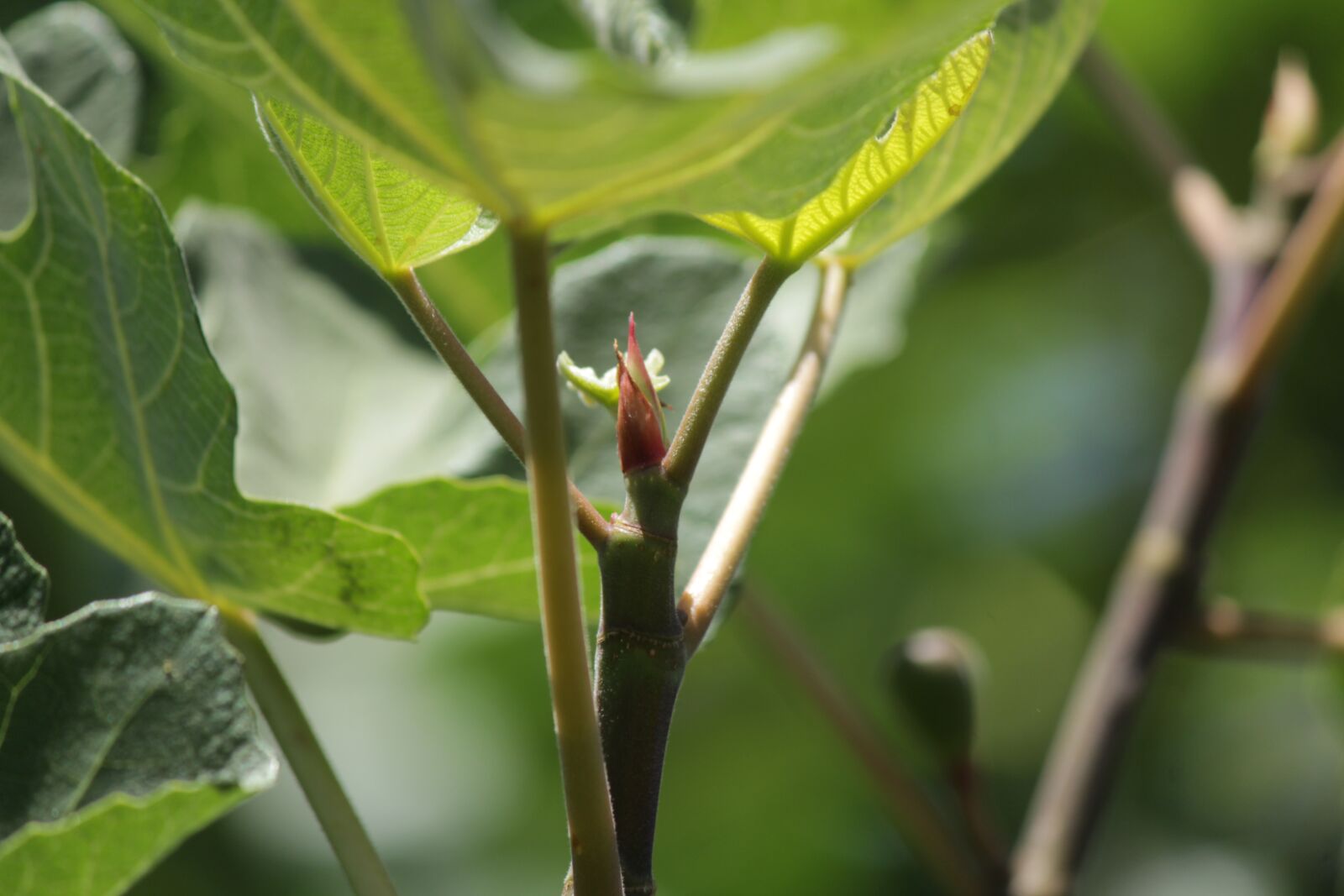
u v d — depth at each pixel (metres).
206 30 0.57
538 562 0.57
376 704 1.81
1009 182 1.35
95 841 0.61
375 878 0.66
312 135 0.60
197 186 0.97
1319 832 1.56
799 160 0.57
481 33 0.53
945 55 0.58
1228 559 1.56
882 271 1.02
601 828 0.58
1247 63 1.40
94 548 0.94
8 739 0.63
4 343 0.66
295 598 0.67
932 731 0.85
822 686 0.90
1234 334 0.98
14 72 0.64
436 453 0.83
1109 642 0.95
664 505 0.60
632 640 0.60
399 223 0.61
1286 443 1.53
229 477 0.65
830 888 1.56
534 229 0.57
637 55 0.55
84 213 0.65
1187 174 1.04
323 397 0.86
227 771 0.62
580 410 0.77
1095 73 1.04
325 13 0.55
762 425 0.74
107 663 0.63
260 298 0.87
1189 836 1.59
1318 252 0.94
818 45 0.53
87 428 0.67
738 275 0.79
